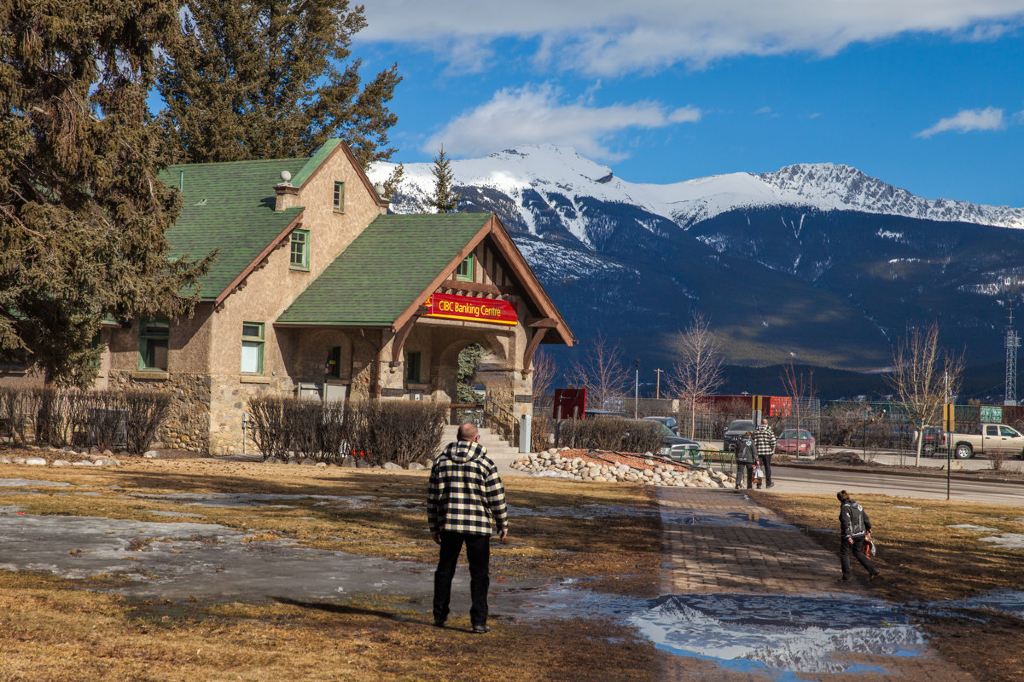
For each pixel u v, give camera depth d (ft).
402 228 132.87
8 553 42.50
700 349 350.43
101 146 87.86
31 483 68.49
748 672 29.66
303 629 32.24
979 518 78.43
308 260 126.00
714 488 105.81
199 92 179.22
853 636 34.78
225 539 49.47
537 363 320.29
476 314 125.59
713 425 233.35
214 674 26.66
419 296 118.11
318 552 47.29
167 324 116.47
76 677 25.59
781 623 36.42
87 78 85.20
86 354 106.63
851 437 225.15
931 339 218.79
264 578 40.37
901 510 82.69
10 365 111.96
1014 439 200.95
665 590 42.04
